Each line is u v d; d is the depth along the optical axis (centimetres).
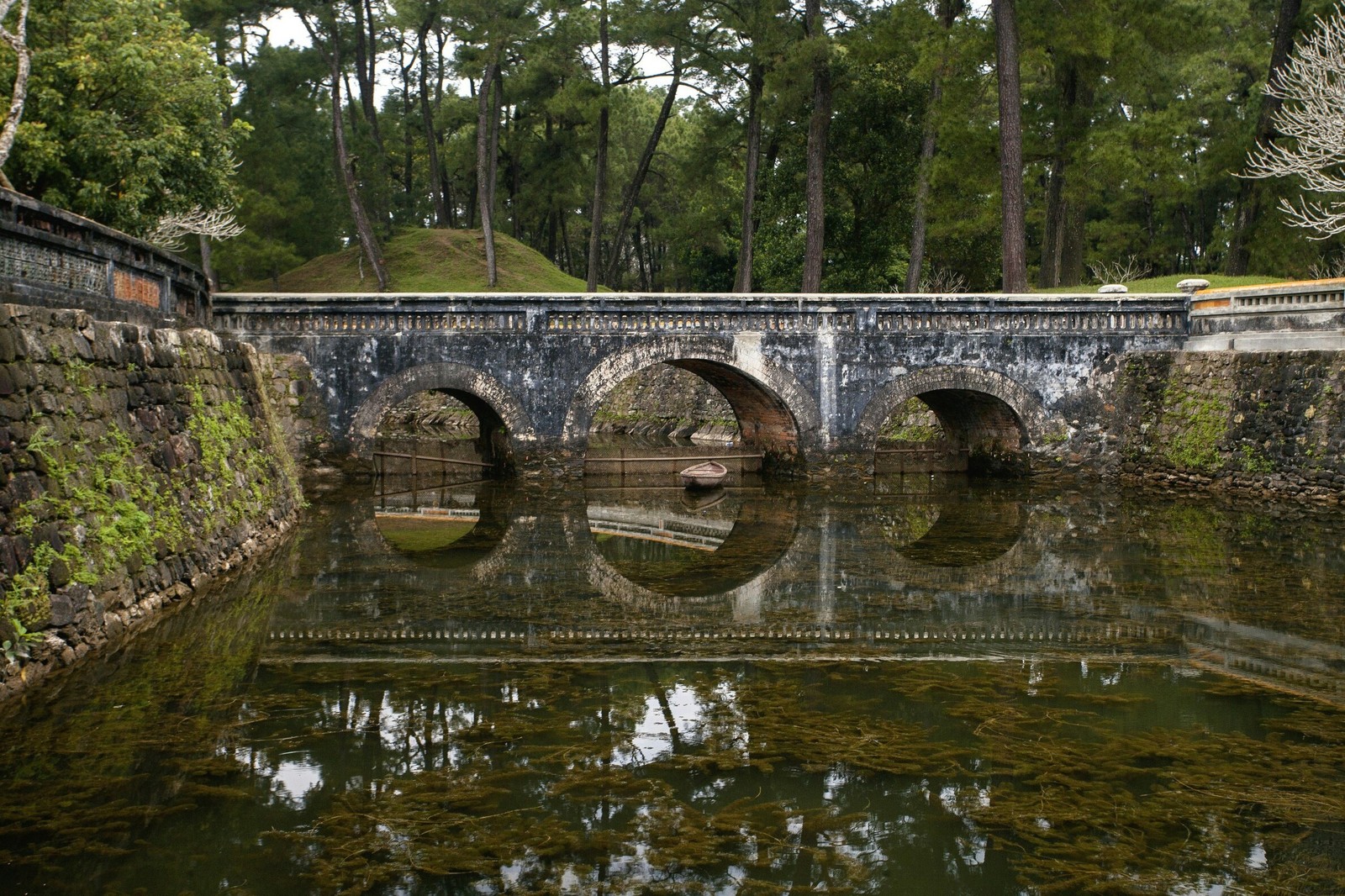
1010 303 2528
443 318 2398
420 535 1922
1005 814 746
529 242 6097
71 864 659
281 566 1584
